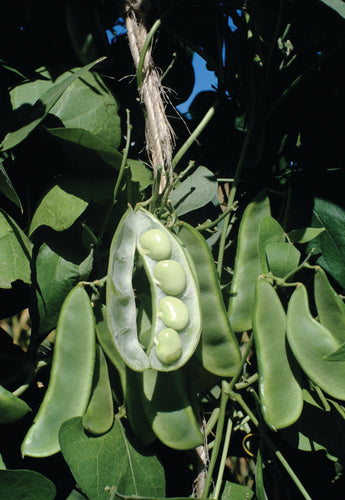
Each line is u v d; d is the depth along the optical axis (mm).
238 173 596
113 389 560
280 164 635
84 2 614
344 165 627
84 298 540
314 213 603
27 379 556
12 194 553
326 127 634
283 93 615
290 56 639
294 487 585
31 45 611
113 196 559
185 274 541
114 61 623
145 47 567
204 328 549
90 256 558
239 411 583
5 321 708
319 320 562
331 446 553
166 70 628
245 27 630
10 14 611
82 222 565
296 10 606
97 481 521
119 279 537
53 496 520
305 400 551
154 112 567
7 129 571
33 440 521
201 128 593
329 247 595
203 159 644
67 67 603
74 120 575
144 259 542
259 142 612
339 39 610
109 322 517
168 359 523
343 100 636
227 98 645
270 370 536
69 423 522
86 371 533
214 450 544
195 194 590
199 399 560
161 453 579
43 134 560
